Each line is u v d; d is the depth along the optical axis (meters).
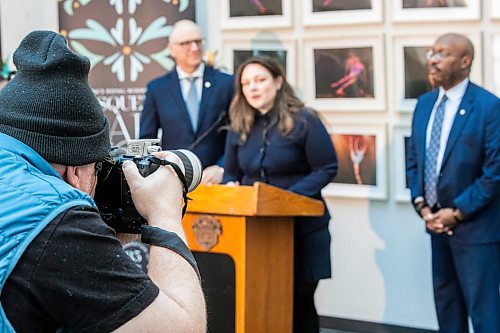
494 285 3.63
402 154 4.30
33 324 1.21
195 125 4.21
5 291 1.19
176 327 1.25
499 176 3.54
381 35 4.29
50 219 1.22
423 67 4.23
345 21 4.35
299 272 3.53
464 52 3.64
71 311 1.21
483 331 3.63
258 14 4.53
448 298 3.82
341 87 4.40
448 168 3.63
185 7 4.56
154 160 1.45
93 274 1.22
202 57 4.27
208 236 3.18
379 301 4.43
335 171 3.54
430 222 3.69
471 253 3.61
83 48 4.71
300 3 4.45
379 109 4.32
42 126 1.29
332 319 4.56
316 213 3.23
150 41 4.60
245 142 3.59
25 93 1.30
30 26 4.96
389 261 4.39
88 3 4.68
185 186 1.48
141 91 4.63
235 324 3.16
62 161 1.31
